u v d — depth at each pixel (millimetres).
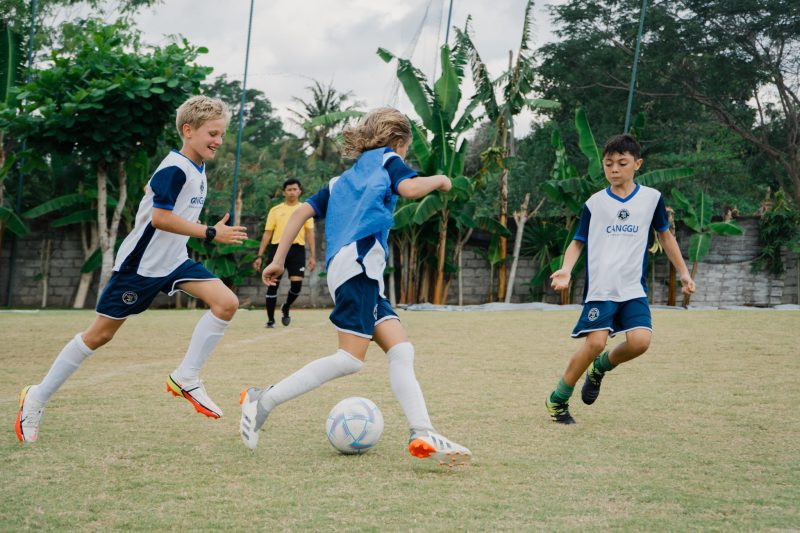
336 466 2883
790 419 3887
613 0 28922
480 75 17000
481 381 5164
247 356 6473
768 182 32031
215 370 5621
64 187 19453
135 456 3021
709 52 27688
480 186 17250
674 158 27516
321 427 3625
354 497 2457
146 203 3355
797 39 27391
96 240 18188
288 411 4023
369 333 2979
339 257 2982
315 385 2986
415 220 15984
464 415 3961
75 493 2486
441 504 2379
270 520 2207
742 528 2152
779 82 28094
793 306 14938
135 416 3869
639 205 3834
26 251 18500
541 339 7969
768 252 18406
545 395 4602
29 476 2703
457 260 18297
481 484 2633
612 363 3906
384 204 3012
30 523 2172
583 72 28938
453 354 6680
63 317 11062
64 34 22828
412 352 3025
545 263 18578
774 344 7242
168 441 3303
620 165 3824
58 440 3303
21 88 15398
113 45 15641
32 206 20266
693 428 3652
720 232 17953
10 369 5637
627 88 28656
